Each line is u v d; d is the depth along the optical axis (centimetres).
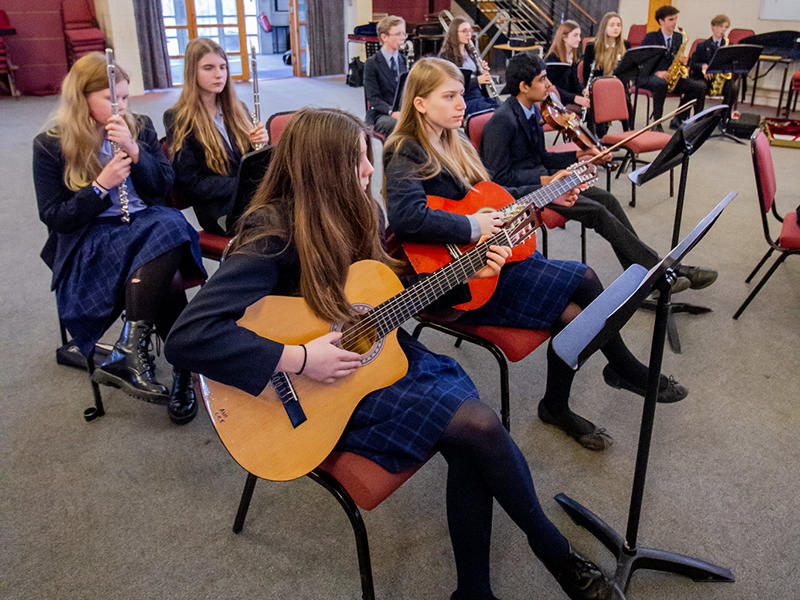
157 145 222
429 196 184
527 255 190
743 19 778
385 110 484
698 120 219
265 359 116
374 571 153
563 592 147
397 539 163
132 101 775
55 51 834
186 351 115
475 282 177
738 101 768
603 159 197
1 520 167
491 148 260
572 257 329
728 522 166
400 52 512
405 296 137
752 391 221
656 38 591
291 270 128
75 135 191
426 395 127
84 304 199
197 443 198
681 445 195
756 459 189
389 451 125
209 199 237
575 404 215
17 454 191
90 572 152
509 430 198
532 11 965
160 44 852
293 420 123
